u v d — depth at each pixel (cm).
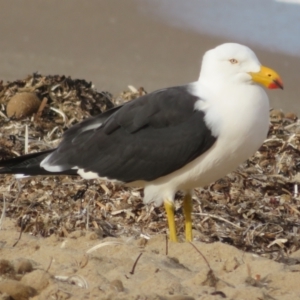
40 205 1209
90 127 1142
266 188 1289
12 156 1378
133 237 1090
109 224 1163
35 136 1452
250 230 1156
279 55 2456
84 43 2533
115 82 2167
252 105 1041
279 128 1503
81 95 1556
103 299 800
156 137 1071
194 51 2505
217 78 1060
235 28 2688
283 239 1121
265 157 1386
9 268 896
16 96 1522
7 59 2320
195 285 874
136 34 2639
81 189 1244
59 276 878
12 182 1268
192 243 1027
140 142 1080
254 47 2520
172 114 1066
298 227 1179
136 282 879
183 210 1152
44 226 1138
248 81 1051
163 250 1016
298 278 891
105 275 901
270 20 2730
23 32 2600
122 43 2553
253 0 2895
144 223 1182
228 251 995
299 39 2578
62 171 1125
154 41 2583
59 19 2748
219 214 1205
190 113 1058
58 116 1518
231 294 844
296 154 1399
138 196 1234
